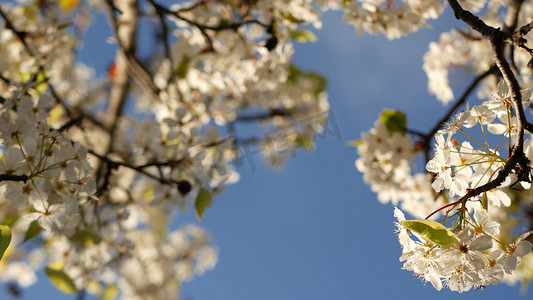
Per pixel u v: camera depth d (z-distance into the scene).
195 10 4.79
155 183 3.90
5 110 2.80
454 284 2.09
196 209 3.63
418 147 4.46
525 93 2.20
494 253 2.10
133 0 5.25
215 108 5.44
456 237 2.05
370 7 4.21
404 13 4.20
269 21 4.44
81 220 3.83
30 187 2.70
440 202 4.42
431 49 5.00
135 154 3.87
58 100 4.38
